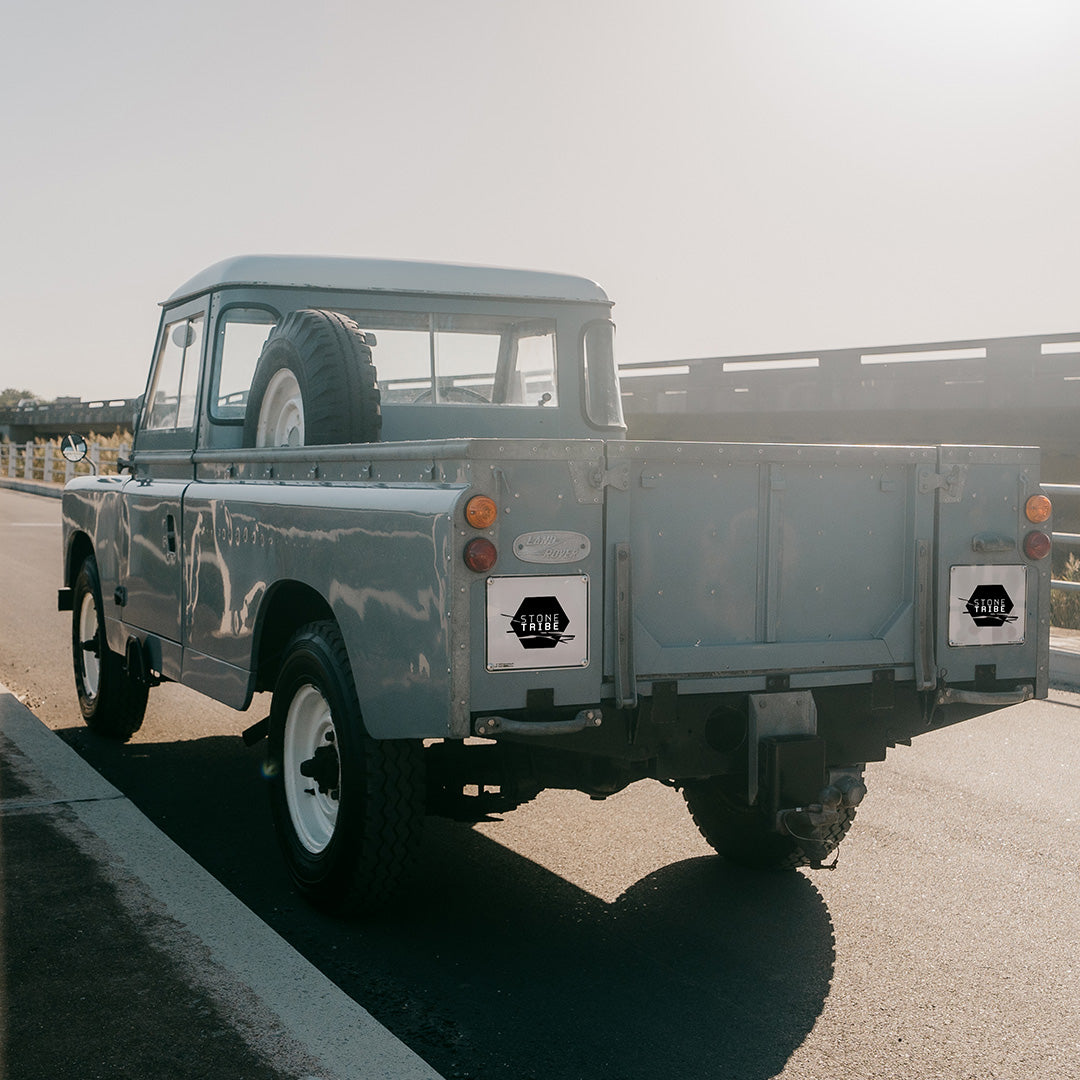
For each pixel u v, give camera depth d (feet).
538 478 12.03
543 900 15.12
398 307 19.53
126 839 15.96
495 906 14.90
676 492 12.89
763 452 13.20
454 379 19.92
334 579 13.73
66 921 13.32
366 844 13.50
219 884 14.48
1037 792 19.85
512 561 11.93
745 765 13.38
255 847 16.99
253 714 25.53
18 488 122.31
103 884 14.39
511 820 18.42
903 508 14.17
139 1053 10.55
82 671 24.02
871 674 14.01
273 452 16.16
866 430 69.36
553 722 12.13
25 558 53.83
